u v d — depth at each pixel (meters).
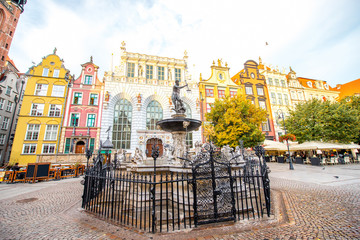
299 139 22.88
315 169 15.62
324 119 21.05
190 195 5.16
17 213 5.56
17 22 32.81
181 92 28.34
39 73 24.31
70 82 24.64
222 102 22.66
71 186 10.51
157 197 5.66
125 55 27.33
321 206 5.56
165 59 29.34
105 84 25.38
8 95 30.14
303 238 3.57
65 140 22.83
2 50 29.69
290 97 35.06
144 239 3.60
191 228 4.09
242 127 19.33
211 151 4.83
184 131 8.94
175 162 8.20
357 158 21.09
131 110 26.17
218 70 31.84
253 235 3.75
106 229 4.17
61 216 5.20
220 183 5.01
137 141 24.52
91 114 24.47
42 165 12.79
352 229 3.85
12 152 21.38
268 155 28.38
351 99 28.11
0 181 12.11
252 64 34.25
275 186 9.00
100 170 6.69
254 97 32.38
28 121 22.55
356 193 6.84
